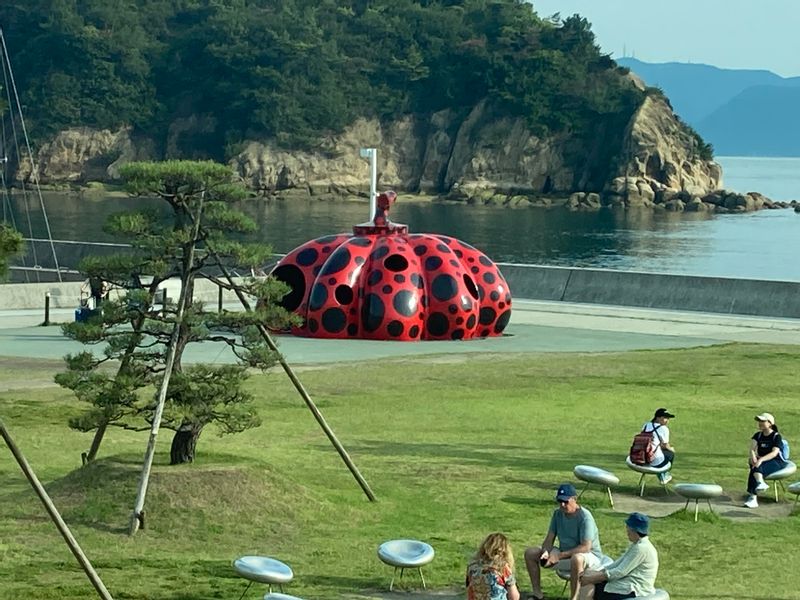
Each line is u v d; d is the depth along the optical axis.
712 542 20.94
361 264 50.38
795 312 55.56
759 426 24.19
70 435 29.20
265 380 38.22
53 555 18.91
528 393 36.62
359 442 29.28
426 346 47.53
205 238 22.09
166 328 21.98
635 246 149.62
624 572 16.02
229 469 21.53
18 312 54.06
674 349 46.38
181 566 18.61
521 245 150.25
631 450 24.72
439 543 20.33
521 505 23.28
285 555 19.47
